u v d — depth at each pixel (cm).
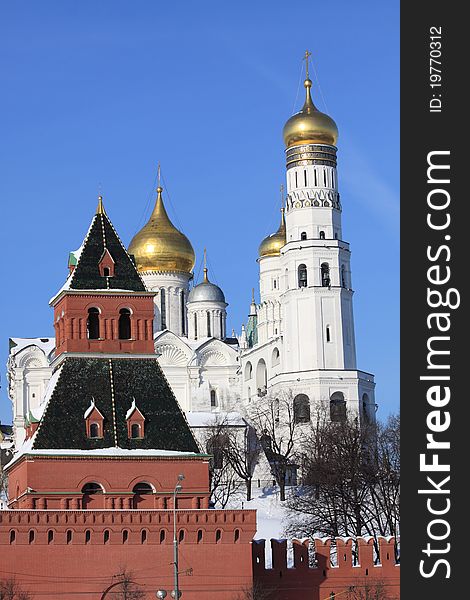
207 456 13962
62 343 14538
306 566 14362
